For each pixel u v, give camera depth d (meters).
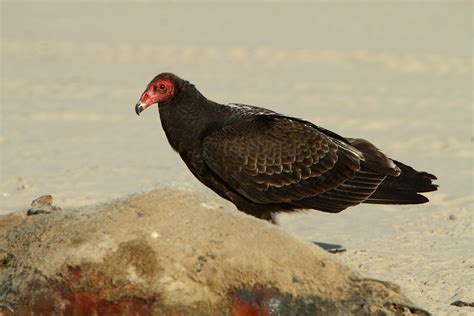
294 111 23.33
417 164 18.22
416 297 9.78
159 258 7.34
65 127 21.06
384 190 11.36
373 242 12.30
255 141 11.12
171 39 35.19
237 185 11.16
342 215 13.91
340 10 43.75
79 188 15.33
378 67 30.39
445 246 12.05
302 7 44.69
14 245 7.81
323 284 7.28
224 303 7.32
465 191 15.75
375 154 11.52
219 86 26.56
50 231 7.73
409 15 42.06
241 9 43.97
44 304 7.46
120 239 7.43
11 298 7.54
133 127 21.36
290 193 11.27
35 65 29.64
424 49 33.38
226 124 11.24
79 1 45.22
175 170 16.92
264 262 7.33
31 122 21.52
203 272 7.33
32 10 42.00
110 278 7.34
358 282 7.29
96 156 18.14
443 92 26.61
